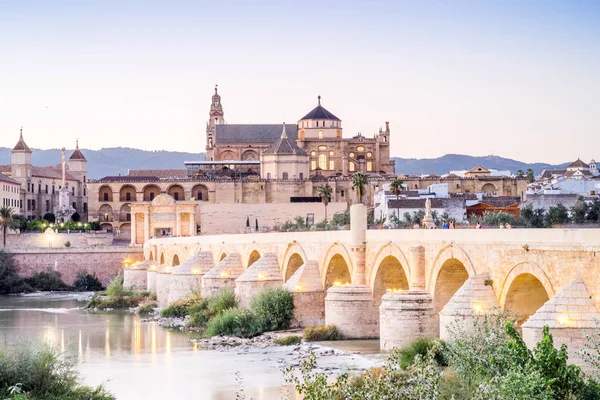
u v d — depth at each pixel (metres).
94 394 78.12
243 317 121.50
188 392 85.44
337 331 107.69
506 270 78.19
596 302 65.62
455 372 63.00
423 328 91.75
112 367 100.06
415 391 51.09
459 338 69.56
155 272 194.62
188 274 166.00
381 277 106.94
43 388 75.94
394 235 102.12
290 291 121.75
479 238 83.12
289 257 132.75
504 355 58.81
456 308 80.06
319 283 122.06
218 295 144.75
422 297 92.25
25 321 153.75
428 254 93.94
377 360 90.69
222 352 107.50
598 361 59.41
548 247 71.62
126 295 190.62
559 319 65.56
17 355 76.56
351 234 110.56
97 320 153.75
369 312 106.88
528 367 53.56
